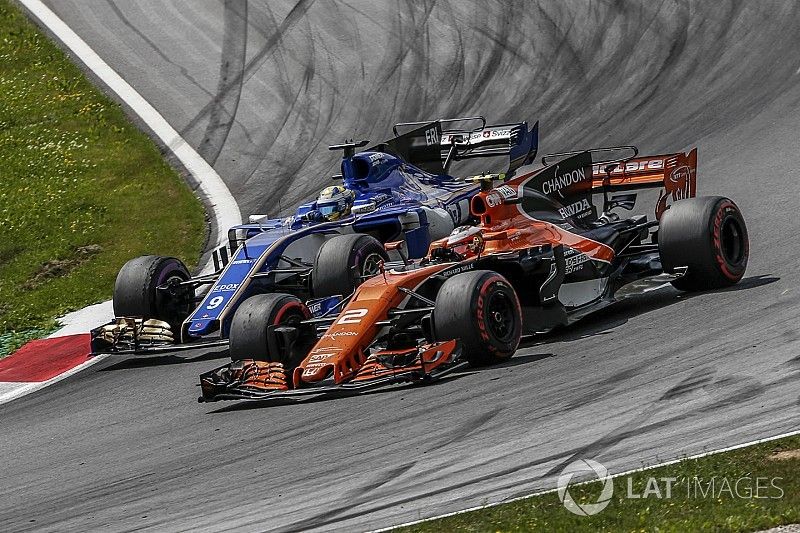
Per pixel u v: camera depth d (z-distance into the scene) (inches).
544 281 1732.3
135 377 2023.9
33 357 2284.7
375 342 1626.5
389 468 1253.1
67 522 1253.1
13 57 4097.0
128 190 3253.0
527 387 1475.1
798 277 1813.5
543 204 1884.8
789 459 1076.5
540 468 1175.6
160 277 2175.2
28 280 2807.6
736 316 1640.0
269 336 1665.8
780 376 1331.2
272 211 3038.9
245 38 4067.4
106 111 3725.4
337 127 3462.1
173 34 4168.3
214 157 3408.0
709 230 1788.9
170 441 1549.0
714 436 1181.1
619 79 3321.9
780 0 3499.0
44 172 3388.3
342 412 1521.9
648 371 1454.2
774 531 932.6
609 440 1225.4
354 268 1935.3
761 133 2805.1
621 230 1955.0
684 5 3622.0
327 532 1085.1
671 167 2032.5
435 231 2201.0
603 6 3732.8
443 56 3690.9
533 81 3432.6
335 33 3978.8
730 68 3213.6
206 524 1165.1
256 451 1413.6
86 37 4220.0
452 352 1561.3
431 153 2445.9
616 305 1907.0
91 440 1649.9
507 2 3914.9
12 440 1738.4
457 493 1142.3
